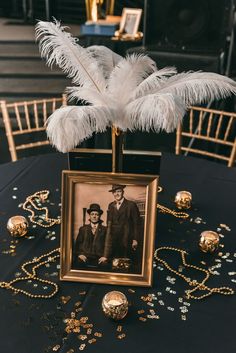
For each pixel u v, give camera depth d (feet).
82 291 3.85
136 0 19.07
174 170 6.07
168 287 3.92
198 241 4.57
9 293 3.81
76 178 3.96
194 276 4.06
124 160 3.99
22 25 21.29
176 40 11.10
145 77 4.28
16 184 5.64
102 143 9.70
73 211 3.99
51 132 3.45
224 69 10.47
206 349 3.27
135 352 3.23
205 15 10.71
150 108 3.43
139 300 3.76
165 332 3.42
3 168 6.08
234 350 3.27
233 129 10.53
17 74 15.79
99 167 4.03
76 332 3.40
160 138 11.10
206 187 5.65
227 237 4.64
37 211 5.06
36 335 3.37
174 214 5.02
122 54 12.49
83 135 3.46
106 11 14.24
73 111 3.43
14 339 3.33
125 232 3.97
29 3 22.47
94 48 4.63
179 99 3.50
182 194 5.11
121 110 3.67
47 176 5.88
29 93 15.07
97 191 3.97
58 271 4.09
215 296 3.82
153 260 3.98
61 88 15.48
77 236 4.00
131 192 3.95
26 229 4.55
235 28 9.79
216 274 4.09
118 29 12.99
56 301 3.72
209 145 10.94
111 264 3.98
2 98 15.01
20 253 4.32
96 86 4.12
